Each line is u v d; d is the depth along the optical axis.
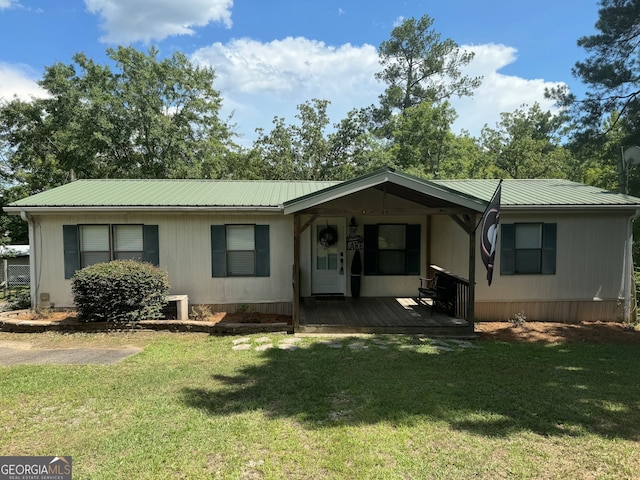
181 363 5.89
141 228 9.15
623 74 14.04
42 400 4.44
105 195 9.57
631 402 4.39
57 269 9.03
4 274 14.89
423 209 7.45
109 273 7.98
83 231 9.09
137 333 7.85
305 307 9.40
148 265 8.54
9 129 22.64
